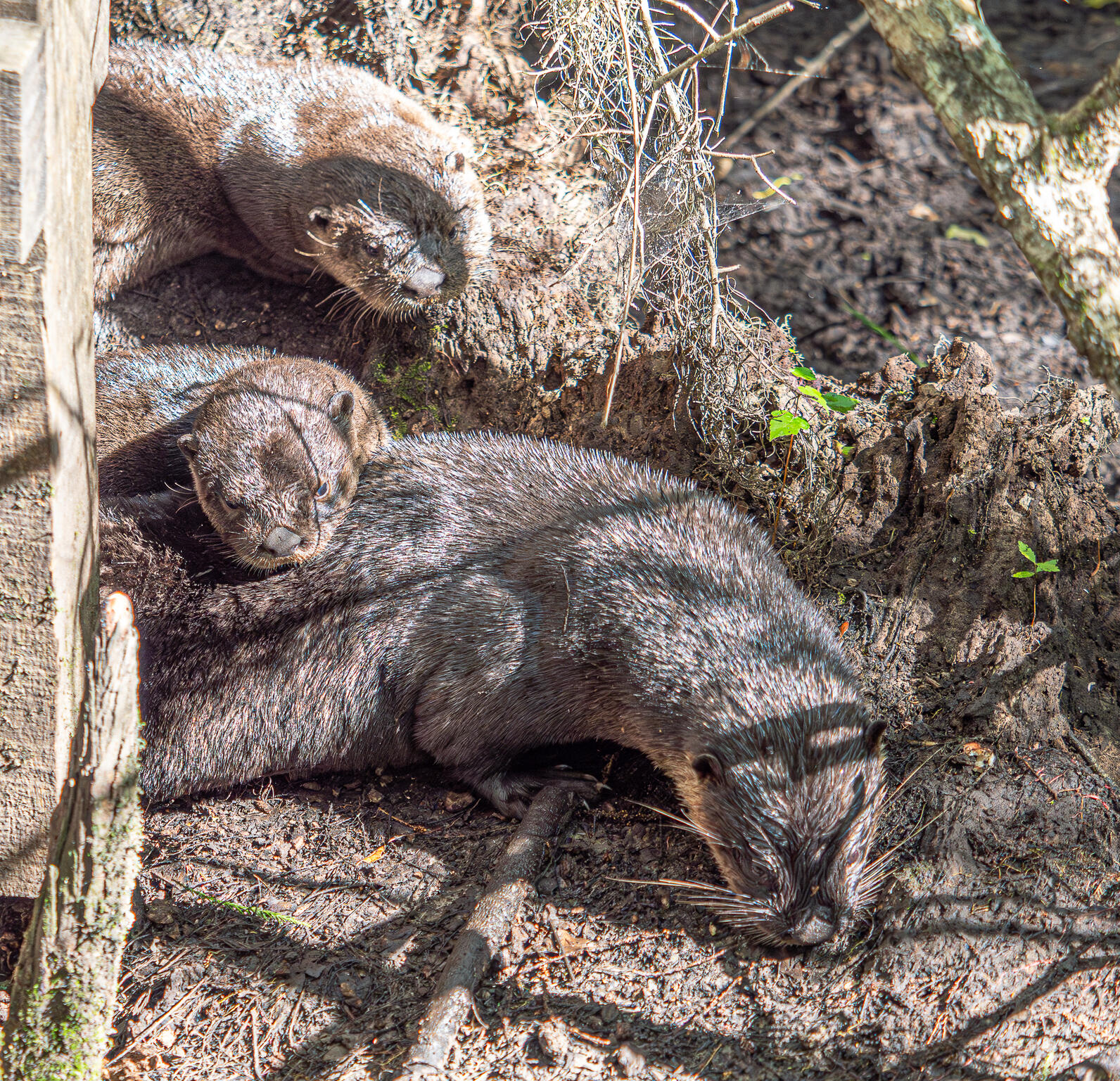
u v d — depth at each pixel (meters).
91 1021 0.96
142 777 1.16
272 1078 1.03
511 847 1.11
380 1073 1.02
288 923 1.10
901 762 1.13
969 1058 1.01
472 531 1.17
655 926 1.08
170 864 1.13
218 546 1.19
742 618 1.12
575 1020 1.04
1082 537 1.22
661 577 1.14
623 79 1.30
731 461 1.26
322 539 1.17
